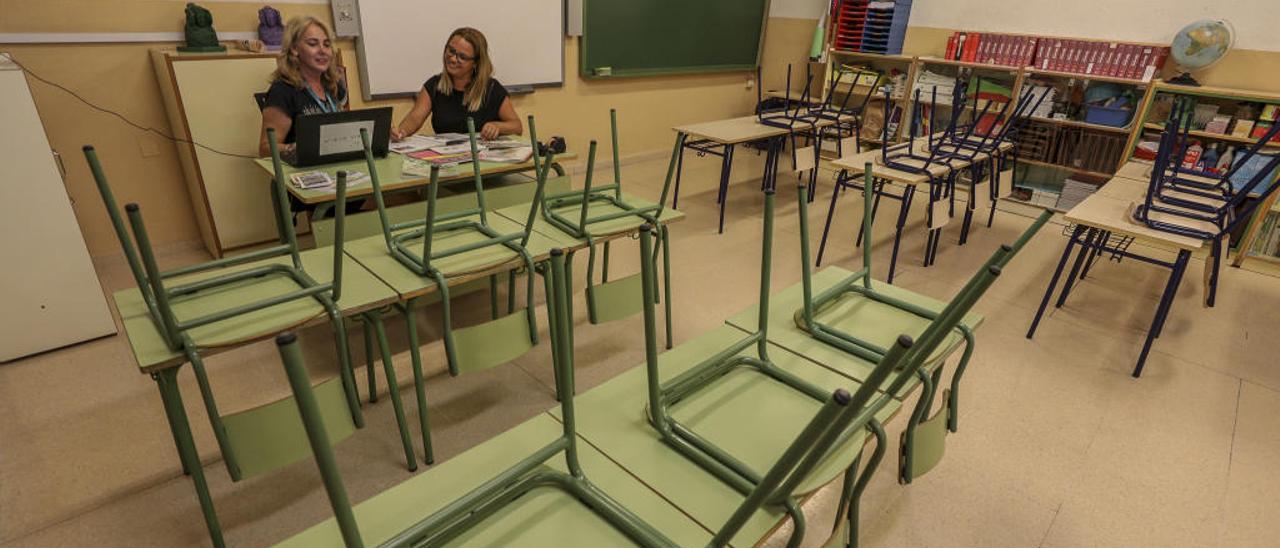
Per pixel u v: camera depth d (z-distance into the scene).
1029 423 2.13
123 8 2.80
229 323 1.38
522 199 2.48
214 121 2.86
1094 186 4.23
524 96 4.57
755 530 0.85
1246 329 2.87
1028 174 4.79
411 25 3.76
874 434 1.07
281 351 0.51
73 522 1.60
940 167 3.16
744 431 1.05
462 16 3.98
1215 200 2.74
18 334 2.21
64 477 1.73
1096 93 4.23
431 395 2.15
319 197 2.14
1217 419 2.20
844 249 3.66
